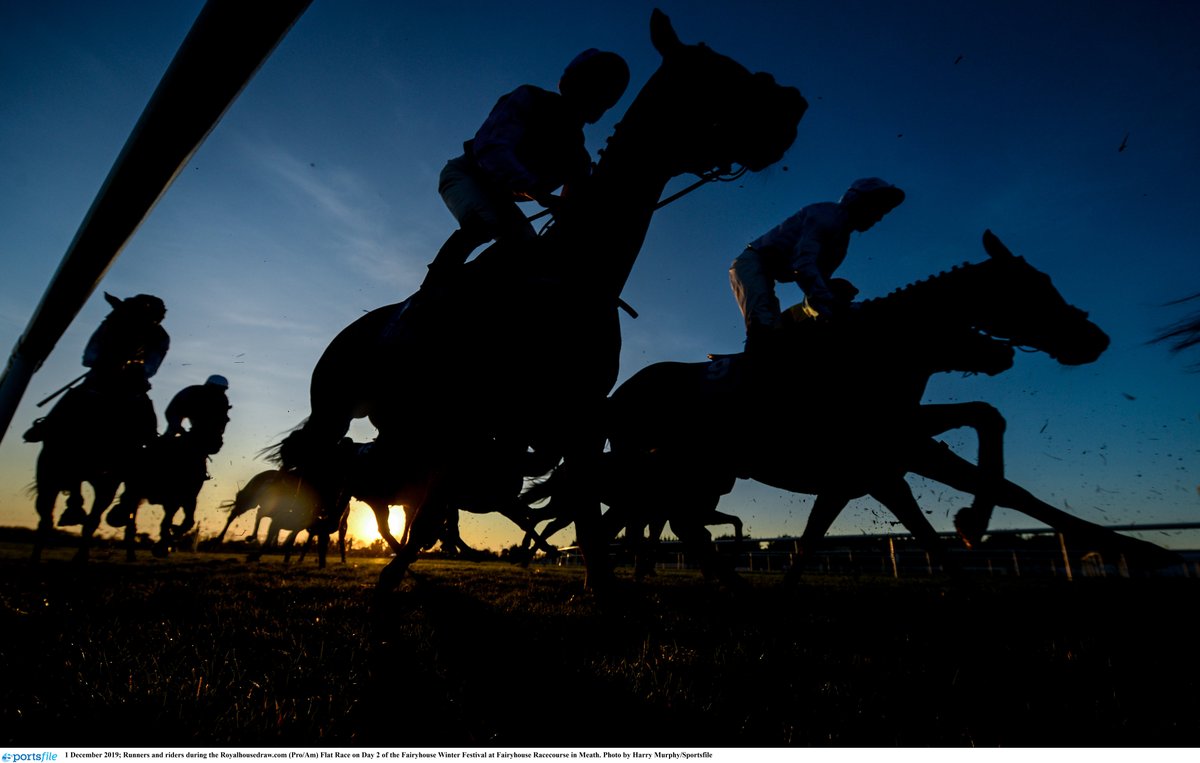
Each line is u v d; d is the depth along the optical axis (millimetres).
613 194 2535
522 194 2756
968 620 3152
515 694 1627
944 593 4734
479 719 1435
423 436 2740
